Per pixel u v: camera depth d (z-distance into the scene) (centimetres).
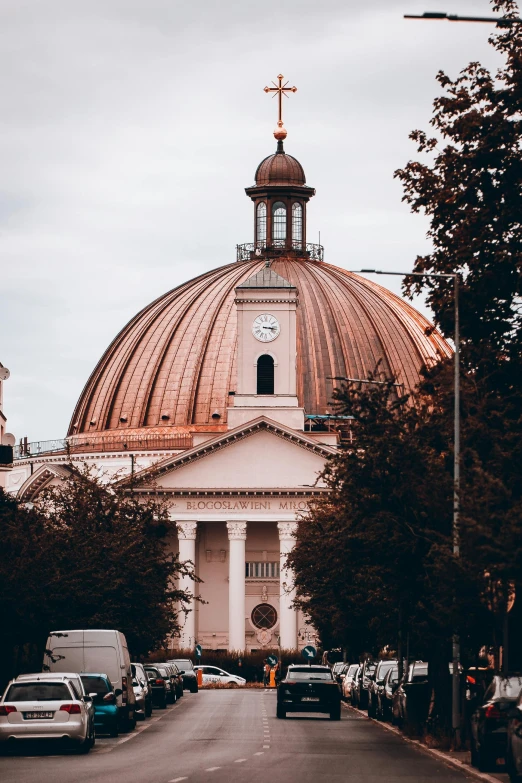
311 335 17388
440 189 5878
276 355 14875
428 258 6000
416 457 5416
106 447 17250
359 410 5675
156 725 6862
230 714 8031
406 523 5331
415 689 6222
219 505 14762
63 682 4975
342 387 5741
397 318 18162
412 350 17812
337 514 6488
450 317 5759
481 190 5775
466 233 5709
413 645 6750
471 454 4822
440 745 5197
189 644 14900
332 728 6662
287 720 7400
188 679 12044
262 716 7800
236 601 14800
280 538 14712
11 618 6662
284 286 14938
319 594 9312
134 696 6631
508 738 3806
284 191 19075
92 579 7781
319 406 16875
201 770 4272
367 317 17788
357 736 6062
